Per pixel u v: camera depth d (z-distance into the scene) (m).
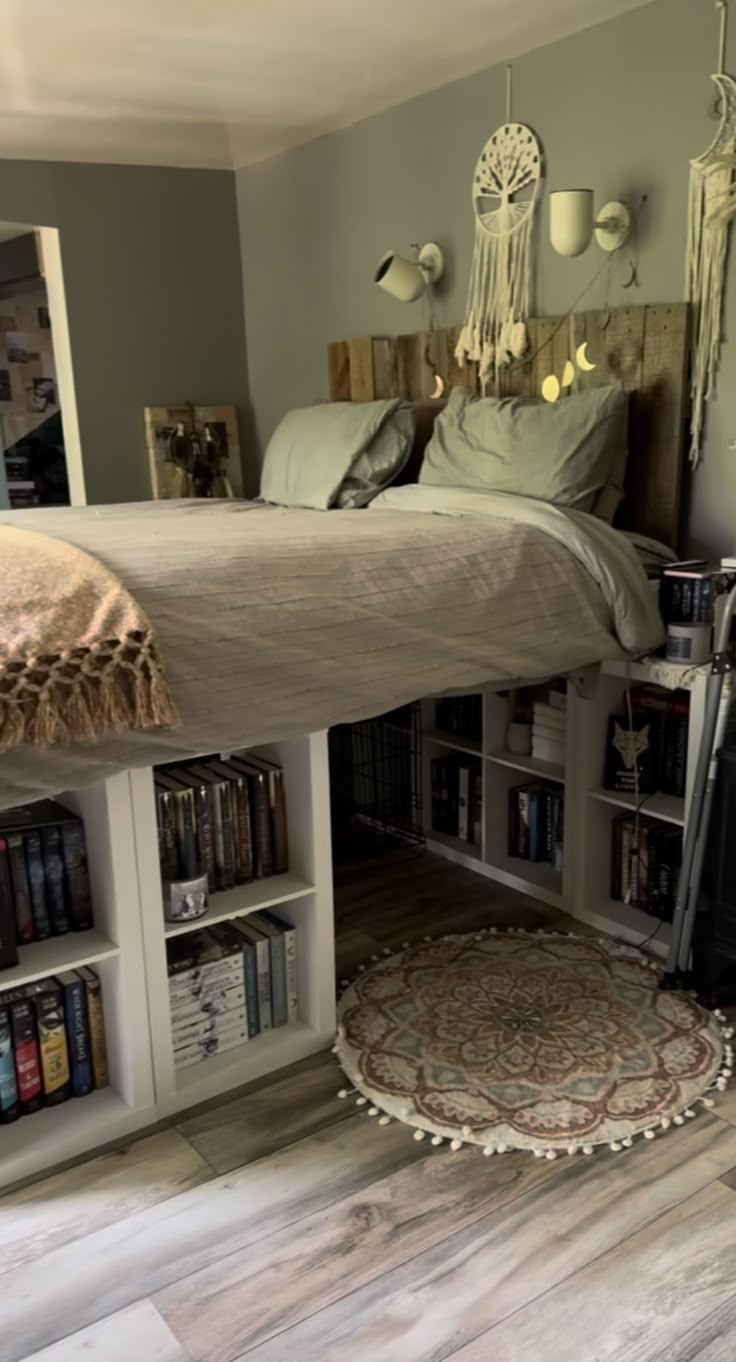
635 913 2.63
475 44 2.75
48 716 1.48
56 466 5.05
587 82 2.68
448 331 3.23
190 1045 2.04
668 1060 2.04
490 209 3.03
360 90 3.11
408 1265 1.57
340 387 3.67
